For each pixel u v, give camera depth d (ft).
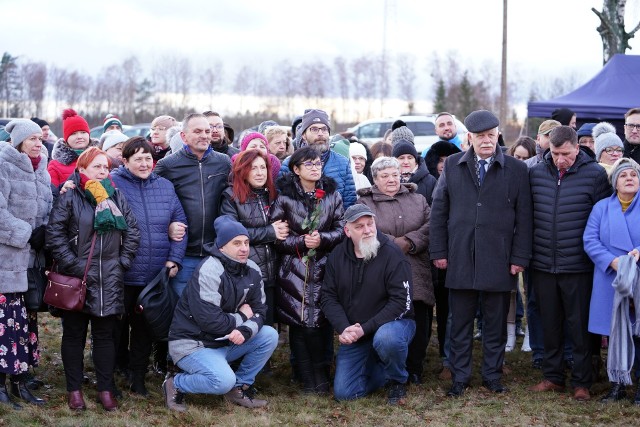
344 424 16.01
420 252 18.60
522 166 17.92
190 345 16.16
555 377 18.12
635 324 16.53
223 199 17.63
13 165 15.53
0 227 14.96
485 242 17.58
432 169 22.70
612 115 33.73
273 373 19.58
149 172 16.85
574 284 17.47
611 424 15.79
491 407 17.02
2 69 155.22
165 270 16.49
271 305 18.08
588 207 17.39
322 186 18.13
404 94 179.01
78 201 15.58
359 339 17.54
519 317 24.04
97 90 173.27
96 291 15.47
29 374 17.48
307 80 178.70
